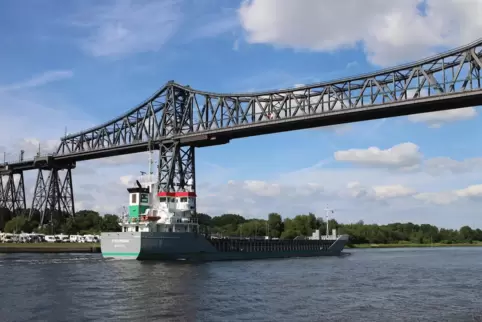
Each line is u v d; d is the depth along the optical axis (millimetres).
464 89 109062
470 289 68500
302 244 155875
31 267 88625
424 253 193875
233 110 143625
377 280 78938
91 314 46750
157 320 44719
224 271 88438
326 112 125625
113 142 173875
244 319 46031
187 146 154125
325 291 64812
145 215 113938
